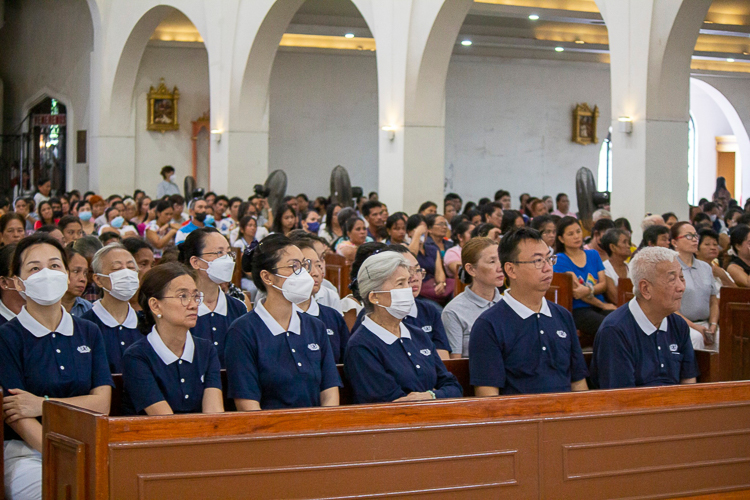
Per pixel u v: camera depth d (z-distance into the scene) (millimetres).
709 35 18969
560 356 3906
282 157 20828
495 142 21656
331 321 4551
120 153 20062
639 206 8953
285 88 20734
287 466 2807
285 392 3551
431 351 3926
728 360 5203
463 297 4852
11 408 3477
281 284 3578
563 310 4039
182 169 20953
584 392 3152
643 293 4020
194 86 20906
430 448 2955
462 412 2996
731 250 8305
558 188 22188
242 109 15156
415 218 7863
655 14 8648
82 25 21188
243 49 14906
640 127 8898
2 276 3945
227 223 11664
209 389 3648
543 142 22000
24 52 23688
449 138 21328
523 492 3051
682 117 8984
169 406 3521
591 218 10844
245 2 14781
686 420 3291
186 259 4496
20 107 23781
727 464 3352
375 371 3680
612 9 9234
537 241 3852
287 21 14367
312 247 4555
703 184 23812
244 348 3533
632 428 3203
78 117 21484
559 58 21484
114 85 19641
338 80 21094
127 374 3541
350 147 21266
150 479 2664
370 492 2887
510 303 3898
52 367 3650
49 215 11930
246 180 15391
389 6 12086
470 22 18188
